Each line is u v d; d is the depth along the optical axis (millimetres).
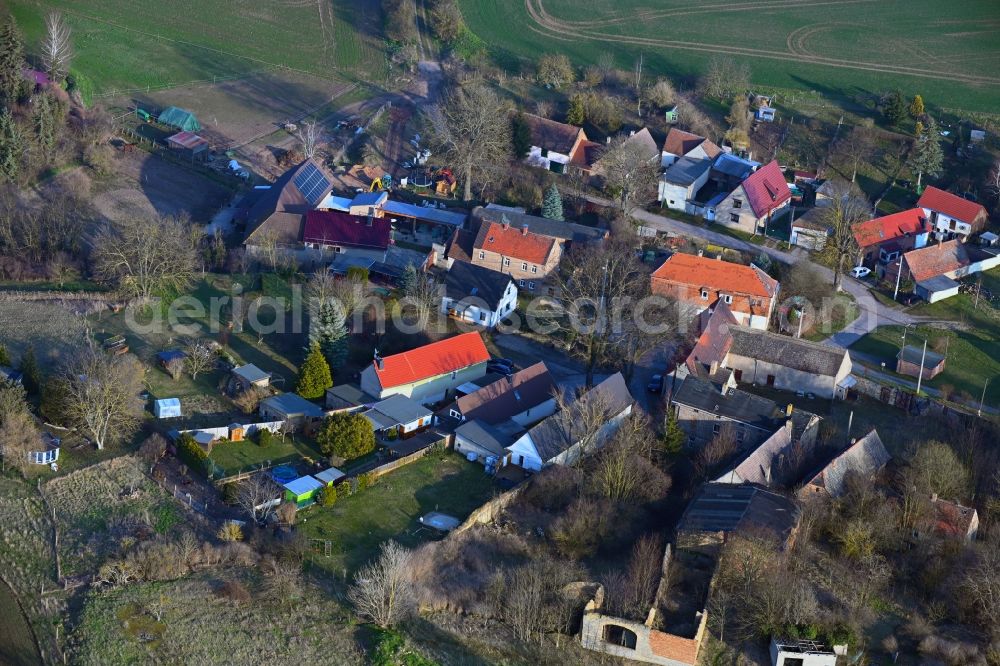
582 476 138500
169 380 154000
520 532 131500
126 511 130875
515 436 146750
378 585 117250
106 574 122250
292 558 123375
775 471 140125
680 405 151500
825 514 132625
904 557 129250
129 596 120000
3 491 133750
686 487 141375
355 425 140625
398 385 153250
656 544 125438
